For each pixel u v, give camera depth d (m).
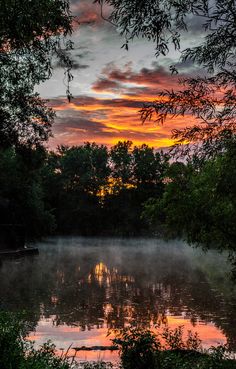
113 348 14.26
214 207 18.52
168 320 19.28
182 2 5.99
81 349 14.17
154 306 22.86
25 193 61.38
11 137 18.16
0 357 6.72
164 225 23.95
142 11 5.98
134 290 28.95
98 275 38.31
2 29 10.18
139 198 118.50
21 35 10.62
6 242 57.03
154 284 32.22
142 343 8.71
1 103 16.88
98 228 118.12
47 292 27.42
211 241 21.61
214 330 17.27
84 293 27.34
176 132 6.91
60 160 121.00
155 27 6.04
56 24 10.72
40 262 50.09
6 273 37.66
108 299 25.11
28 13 9.58
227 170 7.32
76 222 115.00
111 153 124.44
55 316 19.91
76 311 21.31
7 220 60.31
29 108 17.97
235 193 7.65
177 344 12.06
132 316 20.20
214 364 9.96
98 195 121.44
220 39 6.21
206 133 6.80
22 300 24.16
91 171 120.88
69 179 117.94
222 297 25.98
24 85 16.73
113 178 123.56
